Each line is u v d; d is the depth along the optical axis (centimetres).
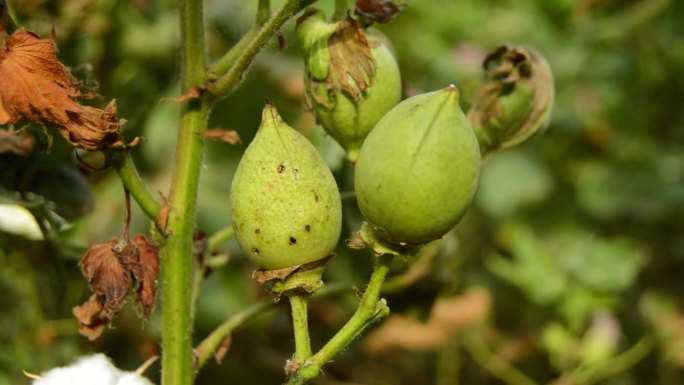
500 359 95
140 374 64
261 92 82
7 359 74
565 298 93
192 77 59
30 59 56
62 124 56
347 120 60
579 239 106
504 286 99
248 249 57
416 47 101
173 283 59
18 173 67
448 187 55
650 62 108
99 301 60
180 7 58
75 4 75
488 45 103
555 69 105
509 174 104
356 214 73
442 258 71
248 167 57
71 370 63
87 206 69
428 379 101
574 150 108
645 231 109
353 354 92
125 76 77
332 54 60
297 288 57
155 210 58
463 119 56
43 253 72
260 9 59
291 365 56
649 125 111
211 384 83
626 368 94
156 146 83
